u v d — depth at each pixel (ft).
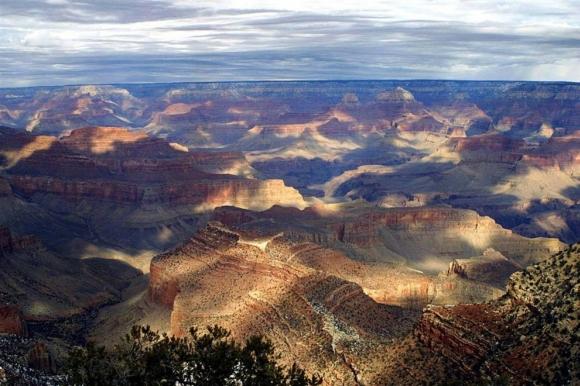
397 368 259.80
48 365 365.20
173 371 155.63
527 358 219.20
